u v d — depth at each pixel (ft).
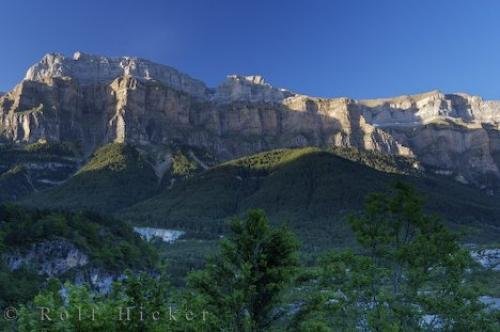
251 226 136.56
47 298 83.41
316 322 124.98
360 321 137.18
